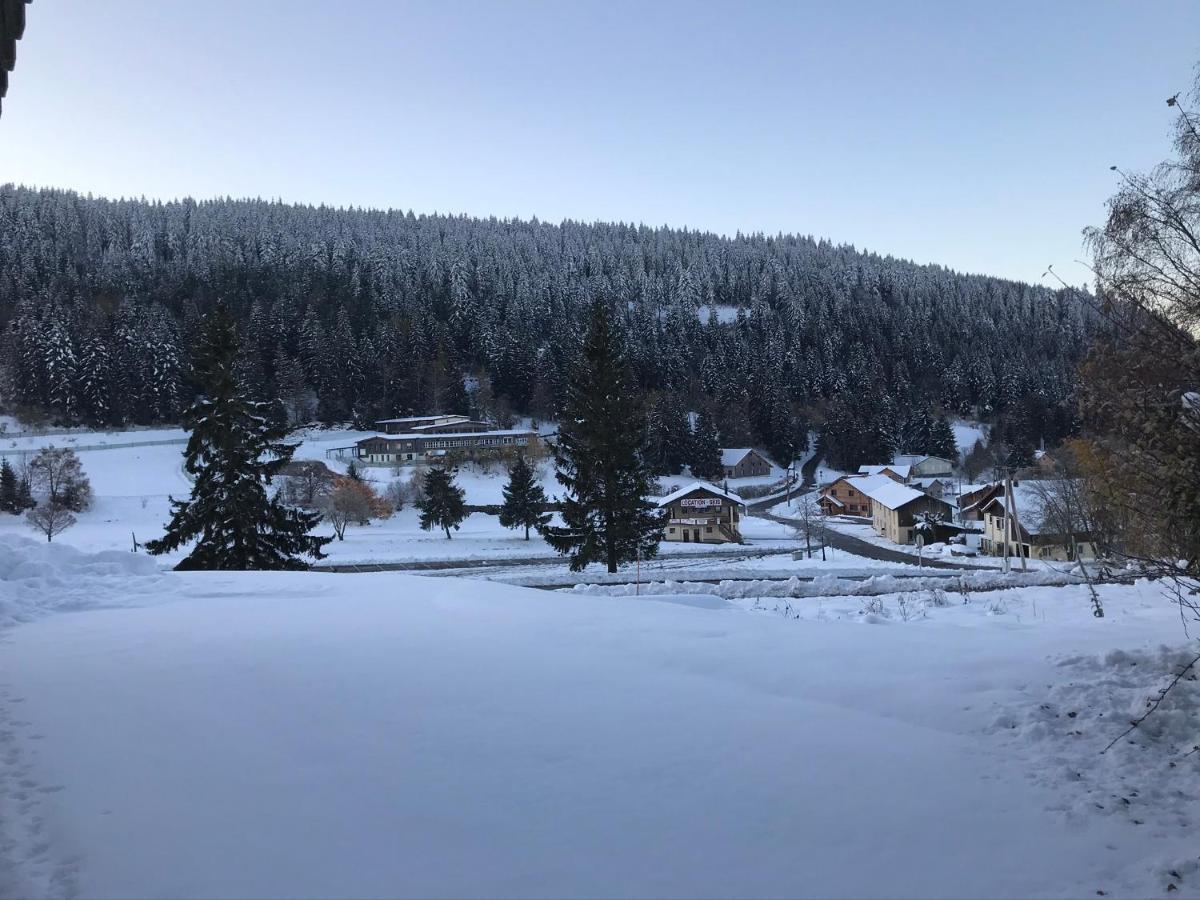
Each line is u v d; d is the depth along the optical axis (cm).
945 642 763
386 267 14525
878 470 8750
